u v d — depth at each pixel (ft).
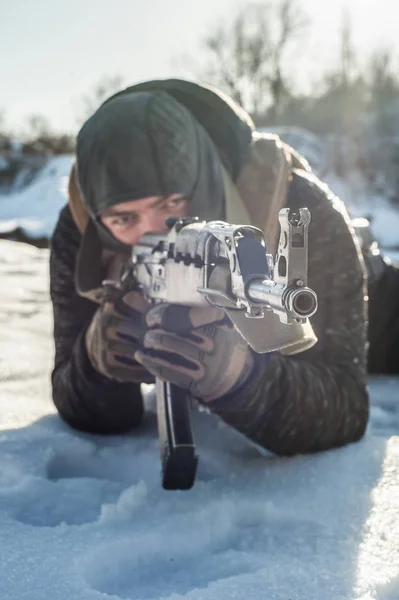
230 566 4.17
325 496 5.07
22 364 10.09
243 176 6.62
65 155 98.89
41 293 17.47
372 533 4.48
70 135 101.14
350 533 4.50
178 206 6.16
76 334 7.43
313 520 4.72
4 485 5.59
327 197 6.56
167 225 5.23
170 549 4.44
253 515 4.85
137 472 6.04
